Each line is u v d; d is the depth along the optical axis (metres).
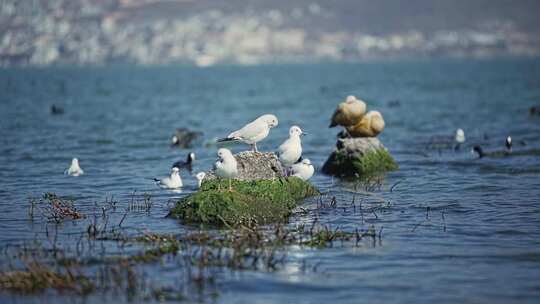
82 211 18.77
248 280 13.05
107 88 95.56
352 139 25.42
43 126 43.69
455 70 147.25
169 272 13.45
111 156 30.61
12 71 186.88
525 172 24.70
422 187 22.16
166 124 45.53
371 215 18.06
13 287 12.73
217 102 67.88
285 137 37.22
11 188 22.67
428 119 46.53
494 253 14.63
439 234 16.14
